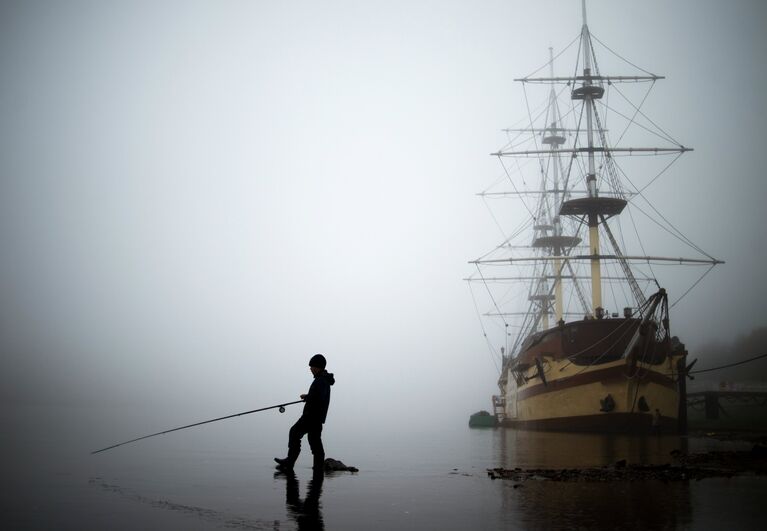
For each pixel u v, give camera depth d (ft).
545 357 181.57
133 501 40.40
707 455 75.31
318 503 40.01
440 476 57.00
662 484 49.75
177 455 79.15
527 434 163.53
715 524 32.94
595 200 197.16
